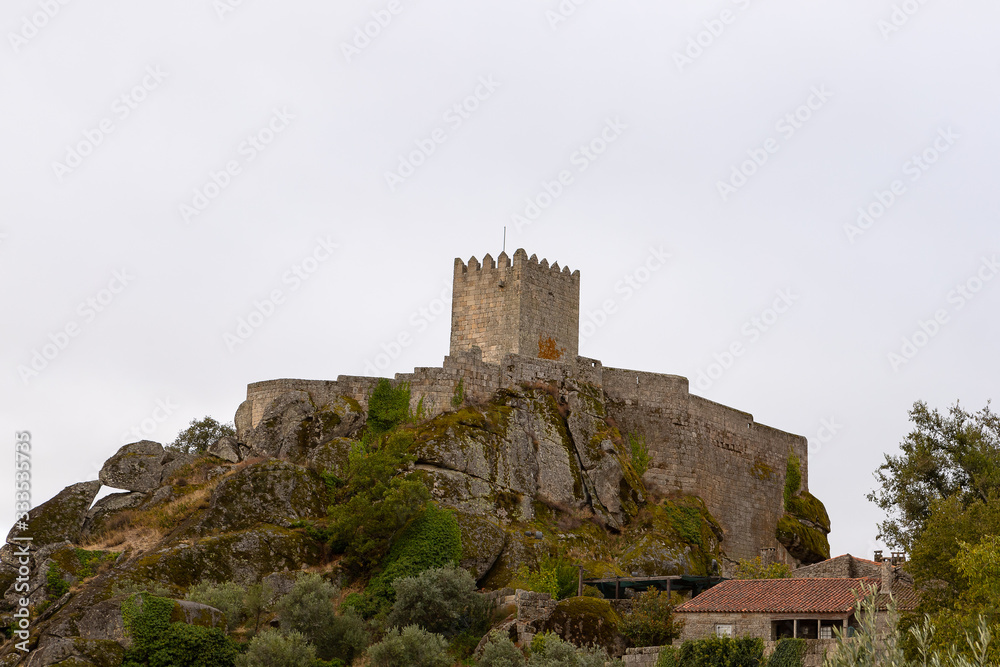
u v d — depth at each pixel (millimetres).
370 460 85812
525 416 93562
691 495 99750
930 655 43938
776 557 105625
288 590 77625
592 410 98750
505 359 96062
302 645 68125
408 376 93812
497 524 85938
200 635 67375
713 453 104000
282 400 93188
